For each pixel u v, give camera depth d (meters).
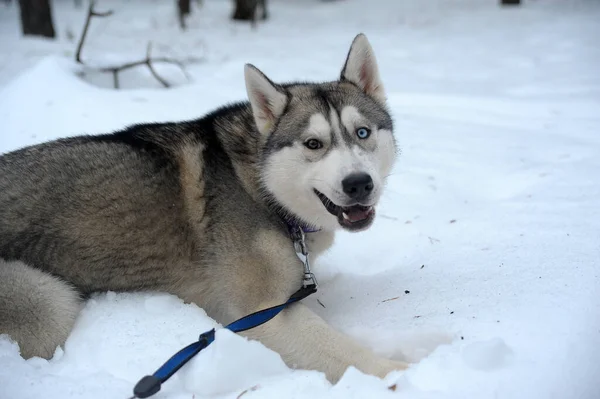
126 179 0.85
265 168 0.85
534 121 1.76
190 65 2.54
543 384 0.66
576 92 2.10
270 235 0.85
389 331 0.80
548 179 1.26
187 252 0.86
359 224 0.82
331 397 0.67
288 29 3.91
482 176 1.34
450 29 3.62
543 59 2.71
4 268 0.79
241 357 0.72
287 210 0.87
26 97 1.50
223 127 0.90
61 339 0.78
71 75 1.69
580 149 1.45
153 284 0.87
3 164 0.86
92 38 3.28
